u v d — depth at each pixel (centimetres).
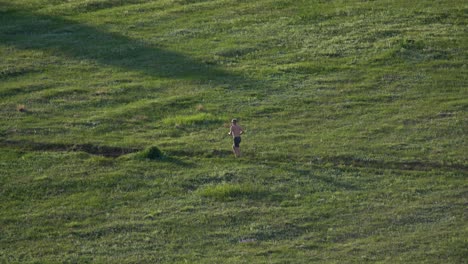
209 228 14550
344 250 13712
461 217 14700
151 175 16562
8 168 16888
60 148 17862
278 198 15575
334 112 19475
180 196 15738
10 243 14175
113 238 14288
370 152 17375
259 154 17388
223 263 13338
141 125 18925
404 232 14262
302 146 17738
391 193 15688
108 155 17550
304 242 14038
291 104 19950
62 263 13462
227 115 19388
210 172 16638
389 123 18812
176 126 18850
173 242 14125
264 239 14188
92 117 19300
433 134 18200
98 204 15475
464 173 16450
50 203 15538
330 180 16288
